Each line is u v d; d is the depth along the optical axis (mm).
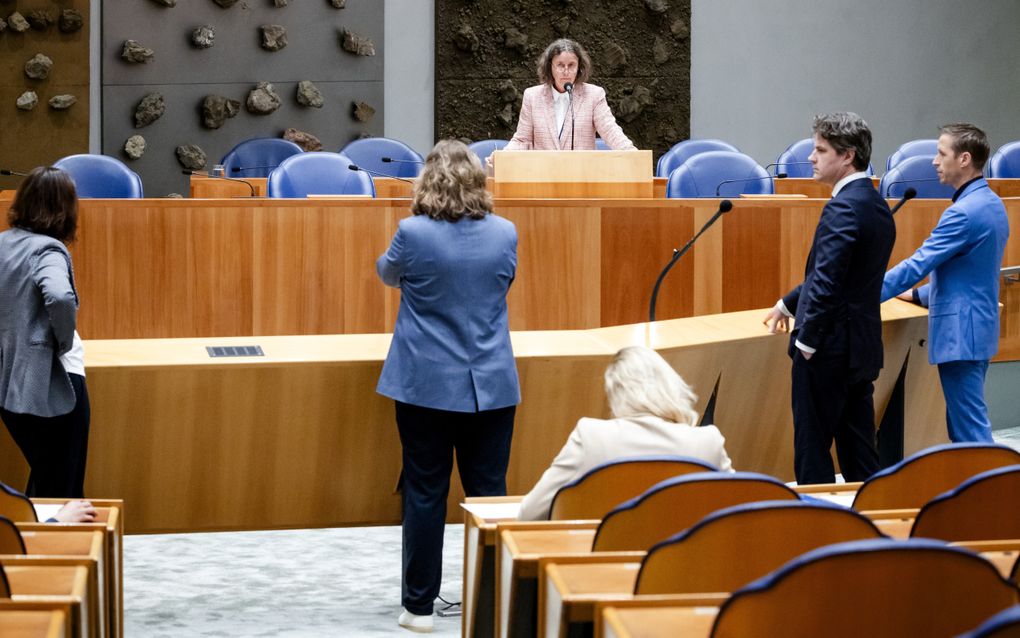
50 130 21641
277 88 22656
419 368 7523
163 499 8391
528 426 8781
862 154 8430
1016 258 13969
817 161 8547
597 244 12648
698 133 24859
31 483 8258
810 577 3193
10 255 7523
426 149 23641
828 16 25219
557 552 4855
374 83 23172
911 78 25719
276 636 7465
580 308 12664
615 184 12945
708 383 9234
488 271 7637
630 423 5668
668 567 3986
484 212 7715
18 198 7652
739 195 15156
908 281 9383
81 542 5066
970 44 25969
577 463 5566
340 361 8328
